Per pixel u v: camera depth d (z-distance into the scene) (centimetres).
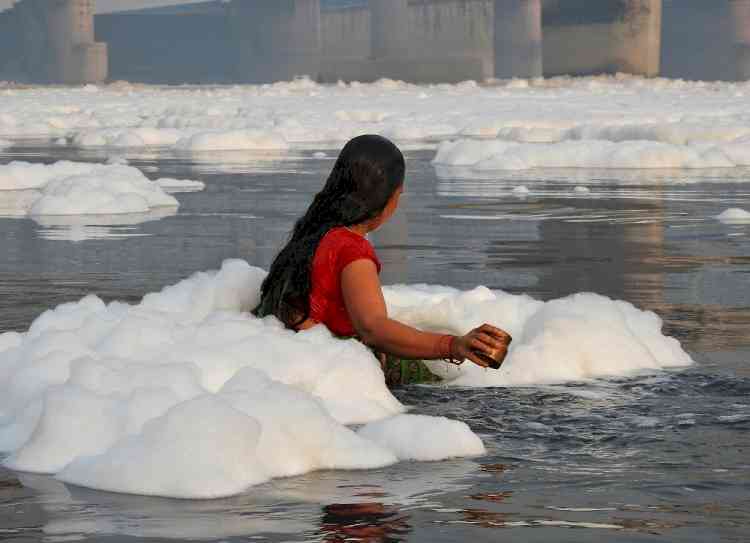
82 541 456
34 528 473
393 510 496
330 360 702
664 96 8981
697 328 973
